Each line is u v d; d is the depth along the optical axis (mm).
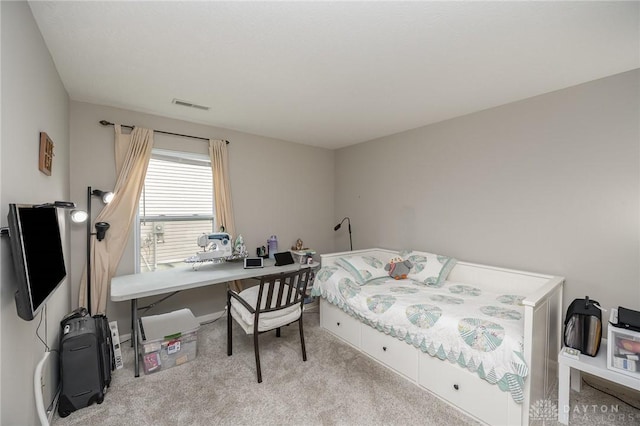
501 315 1854
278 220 3799
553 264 2248
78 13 1368
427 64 1854
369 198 3854
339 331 2764
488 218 2641
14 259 1002
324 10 1344
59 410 1682
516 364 1521
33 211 1195
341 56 1764
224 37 1568
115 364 2180
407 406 1811
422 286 2654
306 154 4078
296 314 2365
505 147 2516
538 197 2324
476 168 2721
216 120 3027
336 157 4367
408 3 1294
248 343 2662
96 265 2498
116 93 2322
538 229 2326
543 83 2115
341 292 2652
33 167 1405
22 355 1233
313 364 2299
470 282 2699
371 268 2955
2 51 1053
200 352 2488
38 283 1158
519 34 1526
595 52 1695
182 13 1368
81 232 2475
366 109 2680
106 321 2127
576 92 2123
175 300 2988
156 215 2898
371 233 3838
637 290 1894
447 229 2967
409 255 3113
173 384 2021
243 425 1639
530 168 2363
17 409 1170
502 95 2334
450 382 1825
